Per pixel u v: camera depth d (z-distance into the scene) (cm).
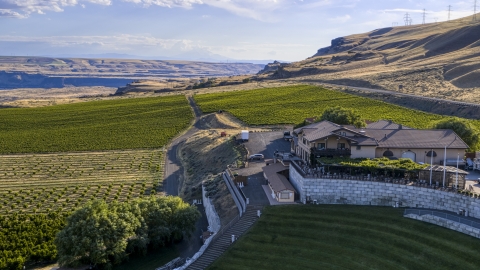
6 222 9612
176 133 18625
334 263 6391
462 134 10488
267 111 19588
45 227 9100
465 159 9331
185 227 8244
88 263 7388
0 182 13438
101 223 7300
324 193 7919
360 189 7738
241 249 7025
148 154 16212
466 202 6812
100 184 12950
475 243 6150
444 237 6438
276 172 9275
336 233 7031
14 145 17512
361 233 6919
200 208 10256
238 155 12469
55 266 7788
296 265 6475
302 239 7025
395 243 6556
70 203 11431
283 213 7706
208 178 11512
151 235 7938
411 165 7906
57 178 13738
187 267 6906
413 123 15025
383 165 8038
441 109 17038
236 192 8912
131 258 7725
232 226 7681
